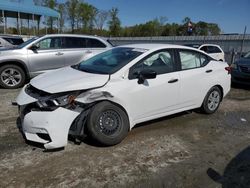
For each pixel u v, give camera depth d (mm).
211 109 5812
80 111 3705
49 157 3633
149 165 3562
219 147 4250
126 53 4688
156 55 4660
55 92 3625
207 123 5332
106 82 3965
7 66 7688
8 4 18828
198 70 5309
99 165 3490
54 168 3369
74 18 44500
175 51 4996
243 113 6211
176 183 3195
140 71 4309
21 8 19406
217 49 17656
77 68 4762
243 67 9219
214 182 3266
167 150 4027
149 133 4633
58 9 41344
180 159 3773
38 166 3400
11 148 3848
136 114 4312
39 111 3594
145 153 3887
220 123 5387
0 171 3256
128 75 4199
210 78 5543
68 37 8719
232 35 24141
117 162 3590
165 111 4781
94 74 4160
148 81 4375
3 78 7719
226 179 3342
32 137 3635
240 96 8125
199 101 5477
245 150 4180
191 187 3141
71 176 3215
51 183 3062
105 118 3918
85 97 3736
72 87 3707
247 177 3412
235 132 4941
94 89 3844
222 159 3846
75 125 3738
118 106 4039
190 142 4379
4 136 4242
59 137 3547
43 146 3848
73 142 4086
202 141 4449
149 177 3285
